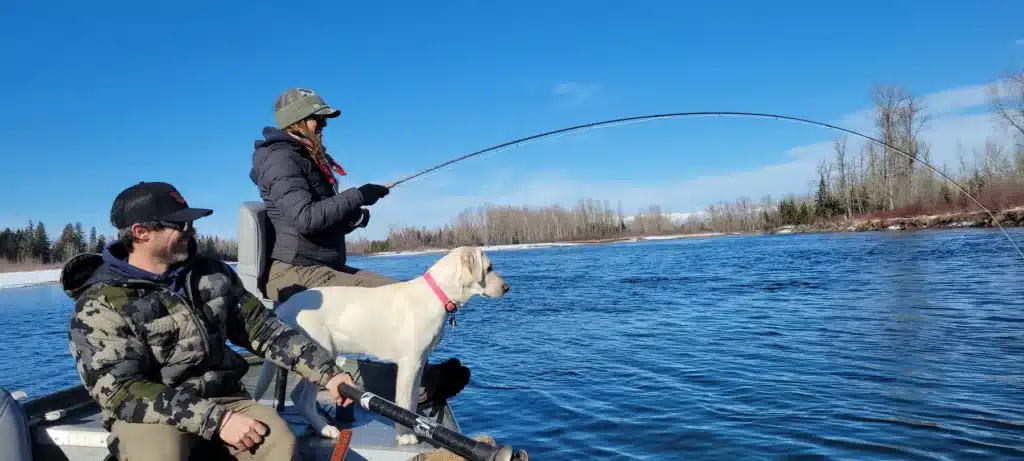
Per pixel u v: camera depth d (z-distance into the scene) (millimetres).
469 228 97125
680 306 15344
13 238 87125
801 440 6117
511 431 6746
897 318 11953
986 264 20297
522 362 9922
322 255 4293
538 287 21703
